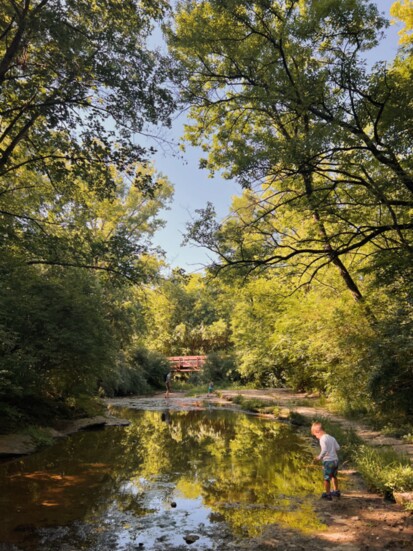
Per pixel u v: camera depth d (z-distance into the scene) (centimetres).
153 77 1000
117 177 2203
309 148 845
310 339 1550
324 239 1177
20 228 1134
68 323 1328
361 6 900
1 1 875
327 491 638
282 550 456
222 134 1253
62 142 1044
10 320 1183
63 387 1501
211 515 578
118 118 1006
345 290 1541
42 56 948
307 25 927
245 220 1280
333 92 957
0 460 930
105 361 1509
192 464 888
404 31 1132
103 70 939
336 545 464
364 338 1223
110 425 1516
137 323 2733
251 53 1130
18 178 1333
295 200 1118
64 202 1337
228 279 1297
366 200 1076
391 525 512
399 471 646
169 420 1664
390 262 1001
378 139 930
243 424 1498
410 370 1043
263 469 836
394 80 909
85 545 480
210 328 4362
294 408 1683
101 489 707
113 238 1109
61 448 1078
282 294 1912
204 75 1273
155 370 3759
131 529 529
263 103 1046
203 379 3738
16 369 1174
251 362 2884
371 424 1161
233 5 1064
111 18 984
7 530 524
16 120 1033
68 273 1477
